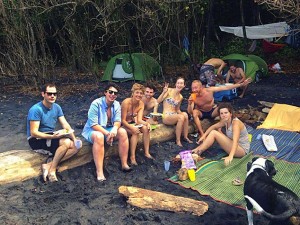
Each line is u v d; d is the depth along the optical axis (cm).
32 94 715
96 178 349
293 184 326
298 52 1018
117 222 277
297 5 412
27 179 341
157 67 787
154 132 414
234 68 611
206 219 277
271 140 406
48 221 279
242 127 375
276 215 227
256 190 246
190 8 768
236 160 370
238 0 1092
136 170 365
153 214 285
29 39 761
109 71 790
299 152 386
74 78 826
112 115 362
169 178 346
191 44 815
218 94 588
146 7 711
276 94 631
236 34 915
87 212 292
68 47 894
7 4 744
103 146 348
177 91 423
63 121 357
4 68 791
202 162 369
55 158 342
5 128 507
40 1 774
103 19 761
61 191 327
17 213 292
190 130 442
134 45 875
